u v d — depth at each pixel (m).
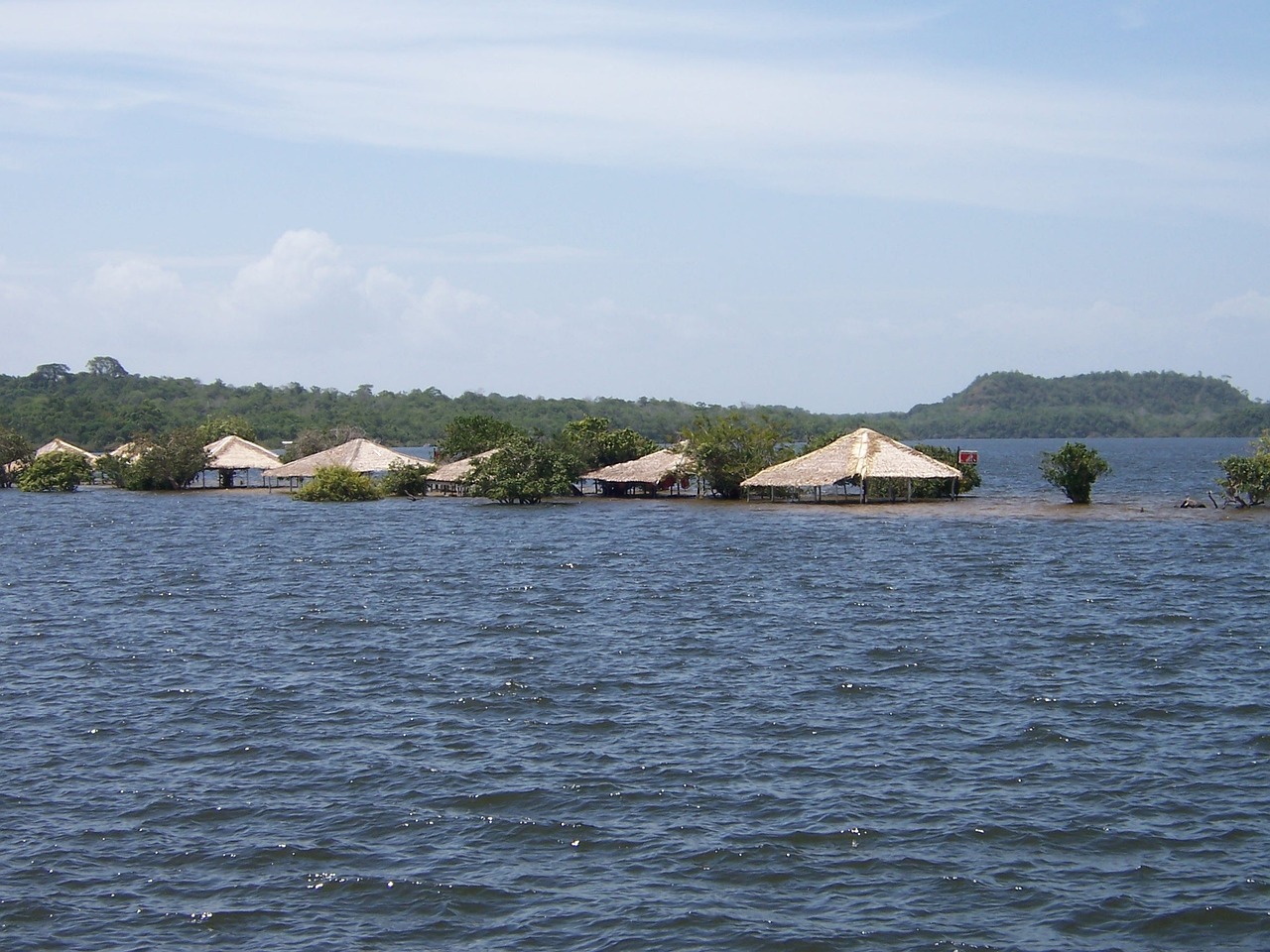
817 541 61.94
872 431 88.12
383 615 40.22
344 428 147.62
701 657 32.94
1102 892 18.27
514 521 77.75
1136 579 46.62
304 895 18.36
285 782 22.91
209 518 82.50
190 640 36.22
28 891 18.52
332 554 58.44
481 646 34.84
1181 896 18.08
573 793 22.12
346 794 22.25
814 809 21.28
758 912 17.67
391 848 19.94
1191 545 57.59
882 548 58.25
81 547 62.59
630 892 18.33
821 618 38.91
